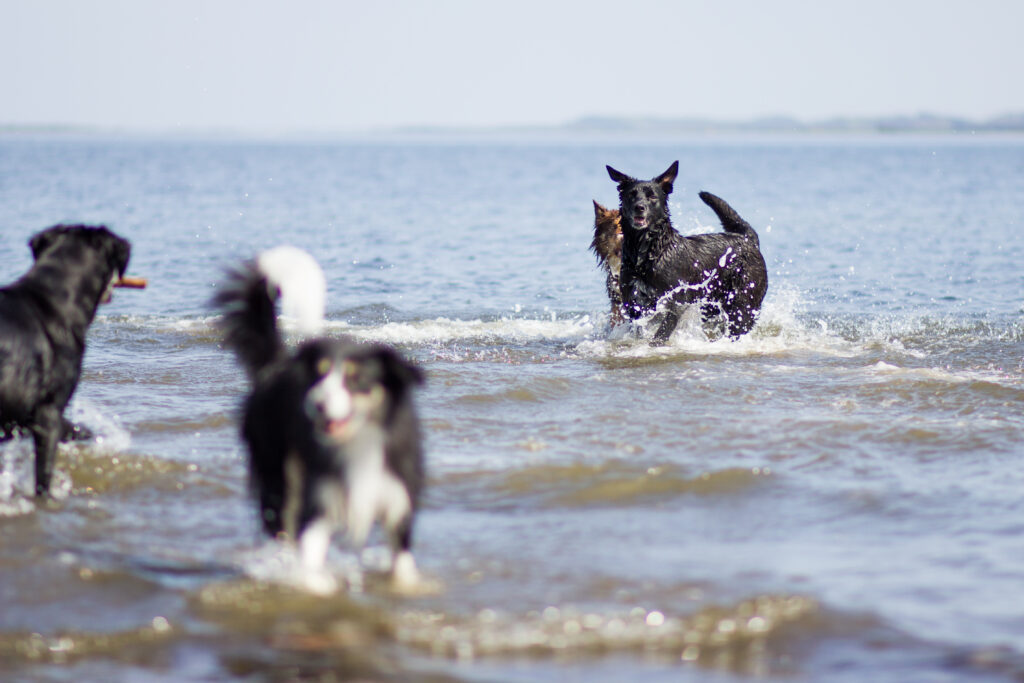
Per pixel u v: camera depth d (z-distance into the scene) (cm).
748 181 8256
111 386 1330
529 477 927
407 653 588
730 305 1786
